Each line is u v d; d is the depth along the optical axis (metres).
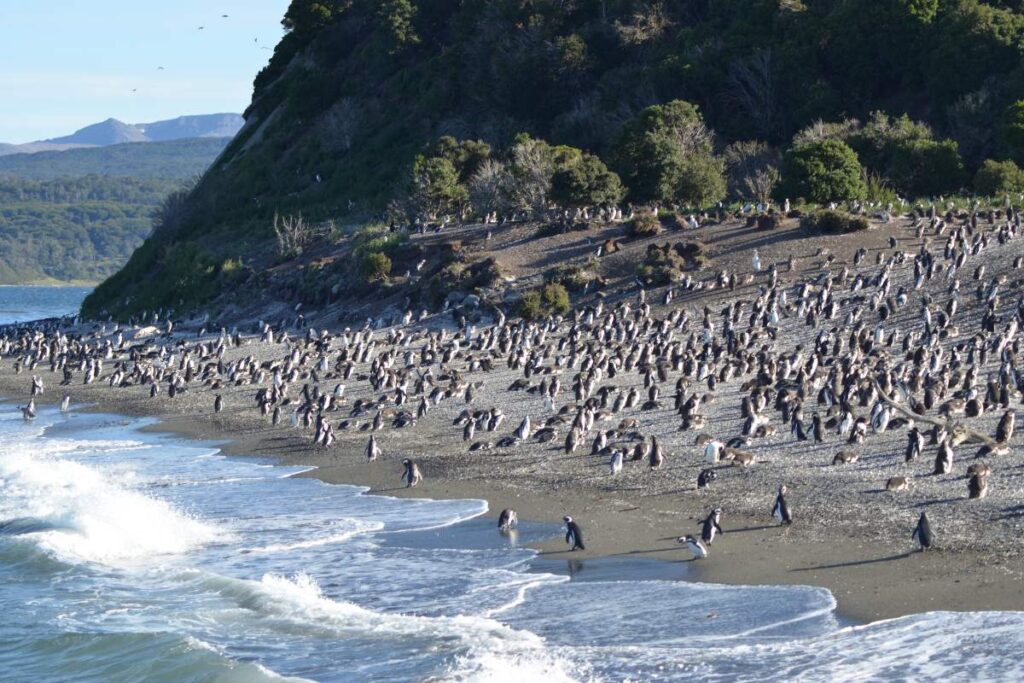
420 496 34.56
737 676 19.44
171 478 39.97
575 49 126.56
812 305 60.47
